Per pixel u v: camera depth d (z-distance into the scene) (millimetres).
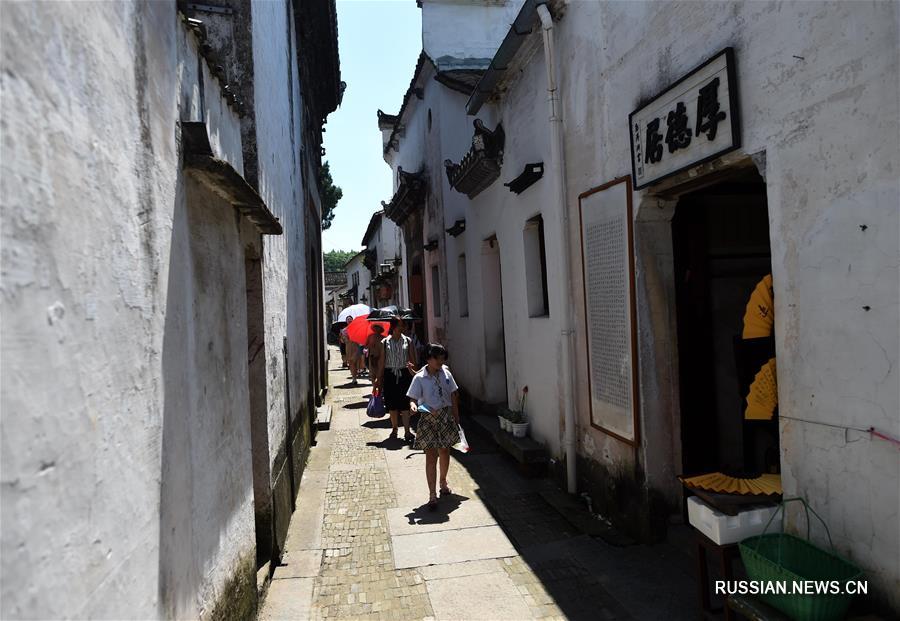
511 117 7184
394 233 19812
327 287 41094
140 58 1870
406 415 8367
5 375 1105
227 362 3096
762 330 3211
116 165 1654
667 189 4141
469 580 4168
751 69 3098
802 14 2736
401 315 10977
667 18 3865
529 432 7004
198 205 2621
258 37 4617
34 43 1231
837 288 2582
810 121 2707
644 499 4484
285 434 5418
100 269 1533
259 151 4477
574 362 5652
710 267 4680
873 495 2422
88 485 1422
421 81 12523
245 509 3398
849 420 2535
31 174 1209
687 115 3637
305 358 8312
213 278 2854
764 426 4512
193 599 2314
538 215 6500
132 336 1744
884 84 2324
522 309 7102
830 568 2561
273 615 3742
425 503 5809
